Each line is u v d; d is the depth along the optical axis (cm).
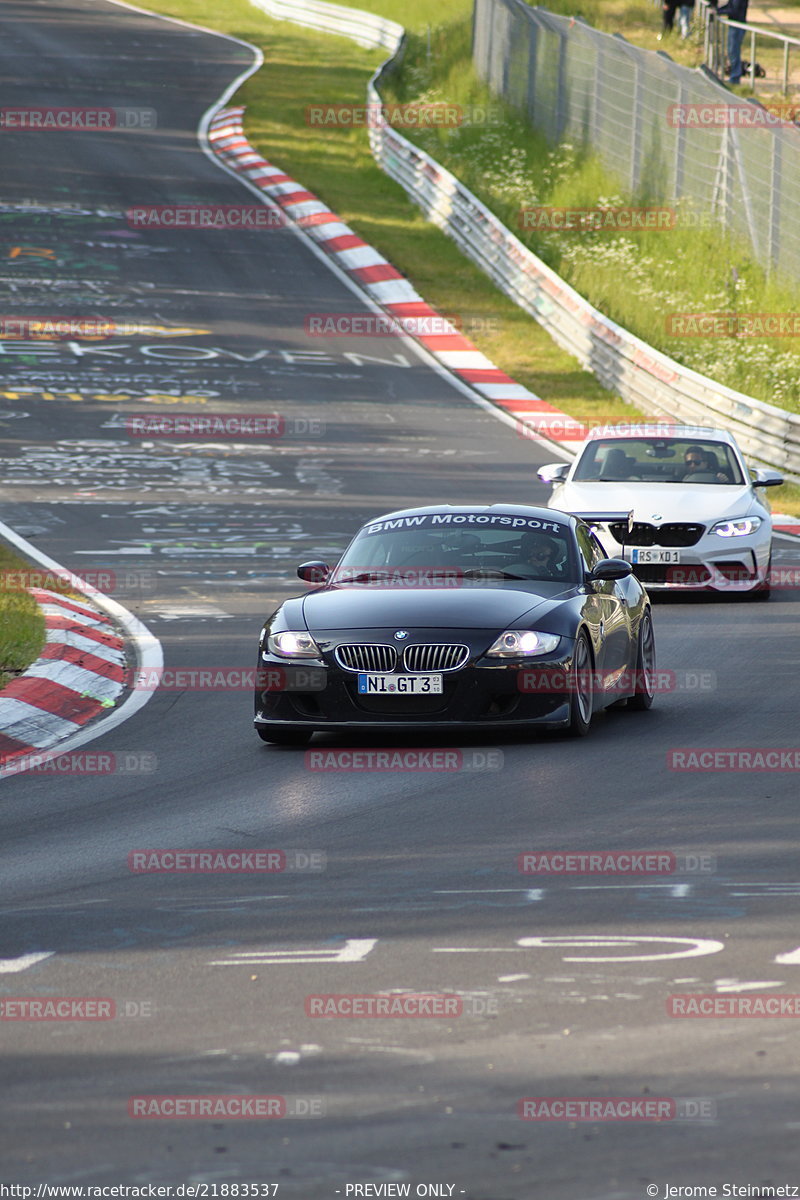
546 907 2006
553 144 14588
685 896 2042
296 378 9481
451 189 13088
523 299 11262
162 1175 1251
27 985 1744
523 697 3047
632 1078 1427
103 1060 1507
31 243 12312
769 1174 1234
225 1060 1497
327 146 15812
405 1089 1413
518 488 7000
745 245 11869
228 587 5088
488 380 9712
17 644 3922
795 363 9644
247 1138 1316
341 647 3070
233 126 16325
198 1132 1330
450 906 2020
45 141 15488
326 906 2036
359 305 11294
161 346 10012
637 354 9112
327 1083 1432
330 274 12006
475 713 3031
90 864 2283
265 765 2959
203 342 10169
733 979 1705
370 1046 1523
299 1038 1550
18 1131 1341
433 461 7650
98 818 2575
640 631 3541
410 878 2162
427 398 9212
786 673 3791
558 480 5378
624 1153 1275
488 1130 1323
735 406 8050
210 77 18800
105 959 1833
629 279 11381
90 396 8850
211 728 3322
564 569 3359
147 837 2436
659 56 12962
